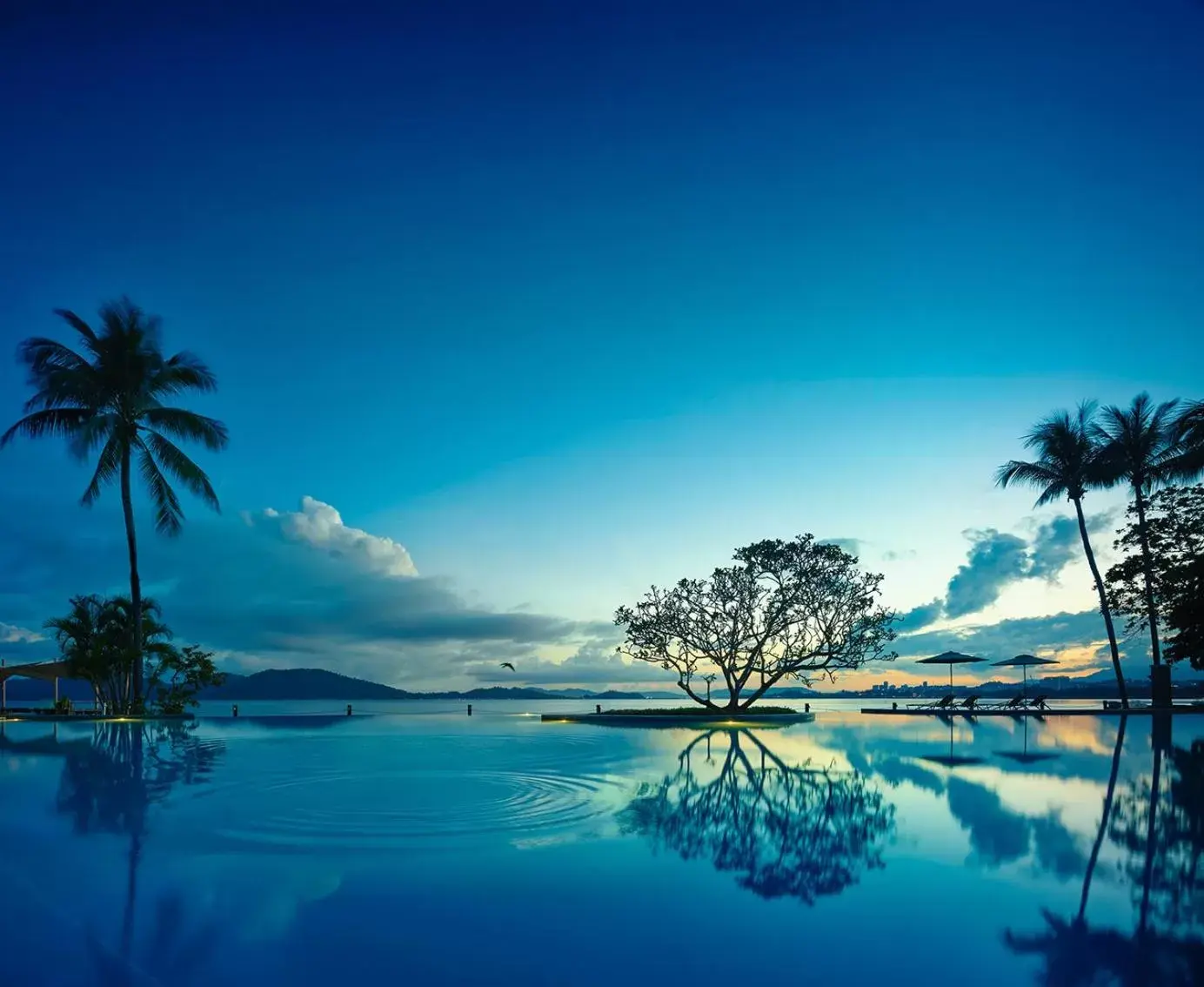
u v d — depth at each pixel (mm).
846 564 27922
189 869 6297
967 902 5410
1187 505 28844
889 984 4129
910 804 9000
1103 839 7172
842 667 27891
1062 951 4527
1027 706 30562
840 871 6164
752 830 7629
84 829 7801
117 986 4117
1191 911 5266
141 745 17094
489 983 4152
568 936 4809
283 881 5961
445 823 8031
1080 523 32156
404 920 5090
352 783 10820
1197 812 8477
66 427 26438
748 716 26078
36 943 4734
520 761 13609
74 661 27547
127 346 26875
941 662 33906
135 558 27453
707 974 4246
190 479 27953
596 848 6941
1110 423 31828
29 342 26188
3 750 15859
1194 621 21047
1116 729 20125
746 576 28172
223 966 4383
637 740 18062
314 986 4121
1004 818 8141
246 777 11539
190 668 28828
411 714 32000
